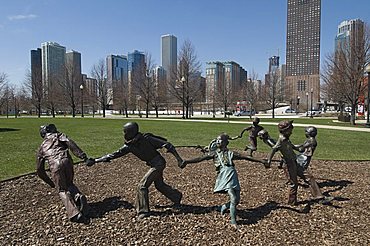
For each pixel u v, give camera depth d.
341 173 7.41
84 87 60.44
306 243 3.78
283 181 6.52
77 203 4.65
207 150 5.01
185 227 4.21
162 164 4.71
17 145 13.00
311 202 5.22
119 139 15.23
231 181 4.42
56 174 4.60
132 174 7.23
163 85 49.66
